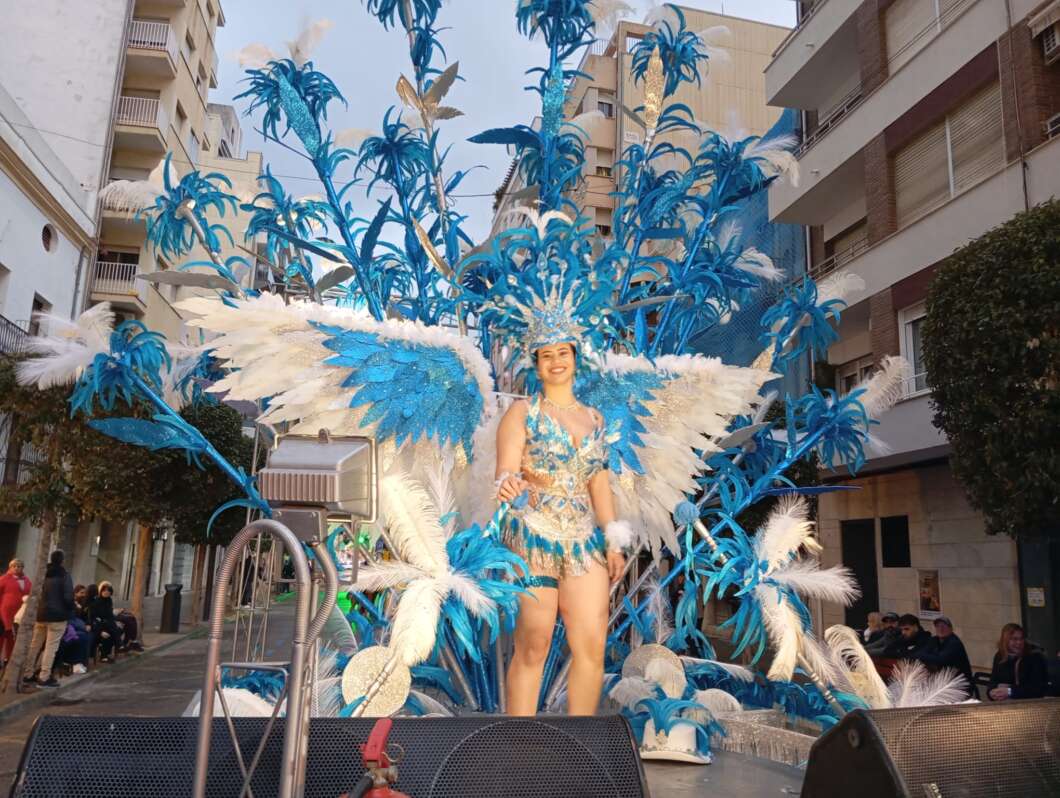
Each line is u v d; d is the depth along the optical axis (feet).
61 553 37.83
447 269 15.76
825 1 54.70
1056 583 37.60
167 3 82.17
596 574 11.00
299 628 5.62
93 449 35.88
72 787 6.05
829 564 54.29
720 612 54.19
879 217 48.80
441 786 6.42
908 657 29.68
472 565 10.82
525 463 11.11
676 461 13.96
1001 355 26.99
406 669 10.82
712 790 10.20
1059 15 36.29
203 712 5.54
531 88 18.44
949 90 43.39
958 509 43.73
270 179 17.02
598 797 6.58
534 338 11.34
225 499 56.75
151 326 77.82
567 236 12.04
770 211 59.93
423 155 17.04
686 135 23.86
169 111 79.82
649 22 19.29
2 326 50.26
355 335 12.03
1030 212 27.91
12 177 54.19
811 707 13.83
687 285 17.35
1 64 71.56
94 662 45.78
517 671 11.03
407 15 17.85
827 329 17.08
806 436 16.52
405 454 12.63
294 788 5.45
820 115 60.75
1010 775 7.02
